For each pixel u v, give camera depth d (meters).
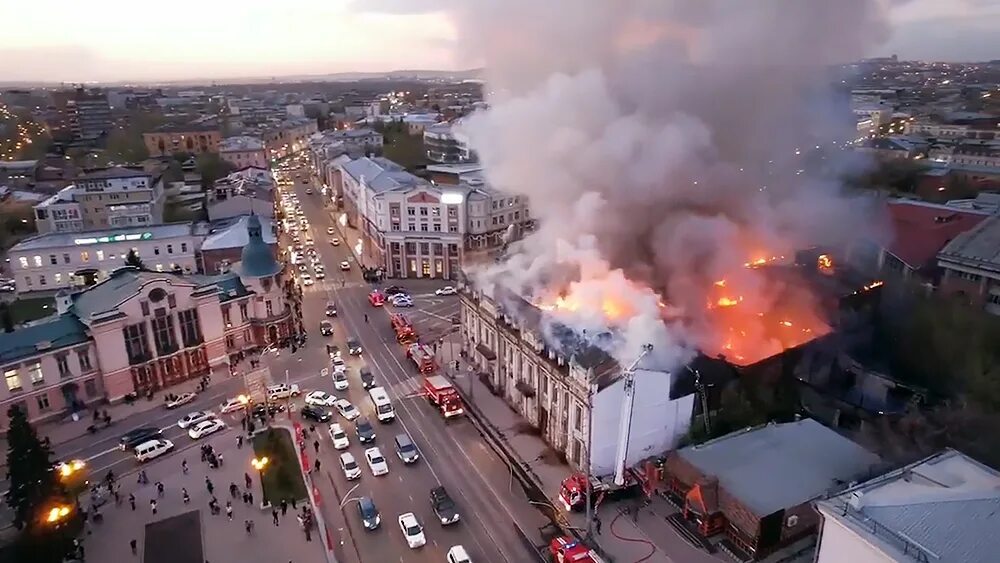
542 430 68.19
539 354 65.56
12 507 52.09
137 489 60.75
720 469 53.84
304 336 96.19
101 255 113.69
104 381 76.00
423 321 102.44
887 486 38.75
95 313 75.25
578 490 55.84
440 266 124.00
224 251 111.88
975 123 197.25
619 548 51.34
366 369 85.56
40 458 50.62
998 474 39.31
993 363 68.38
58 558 49.22
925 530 34.22
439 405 74.44
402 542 53.78
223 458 65.75
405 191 120.69
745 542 49.69
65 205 136.38
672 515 55.03
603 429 58.06
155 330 79.38
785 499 49.94
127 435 68.12
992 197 107.62
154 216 141.62
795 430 59.38
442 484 61.53
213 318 84.88
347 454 63.84
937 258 84.19
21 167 199.25
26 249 110.00
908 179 136.88
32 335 72.31
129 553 52.28
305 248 146.62
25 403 70.94
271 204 140.00
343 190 177.25
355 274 127.81
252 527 55.19
